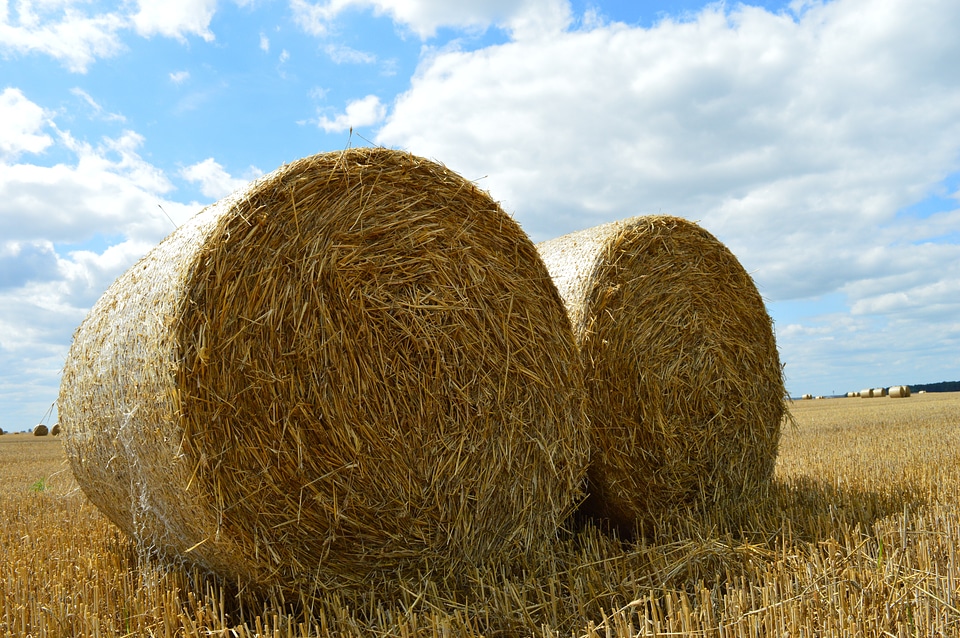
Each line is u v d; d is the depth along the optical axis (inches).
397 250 166.4
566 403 188.5
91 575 170.6
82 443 189.6
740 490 233.1
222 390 146.3
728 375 229.9
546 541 184.2
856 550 154.4
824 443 410.9
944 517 171.3
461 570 169.0
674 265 221.8
